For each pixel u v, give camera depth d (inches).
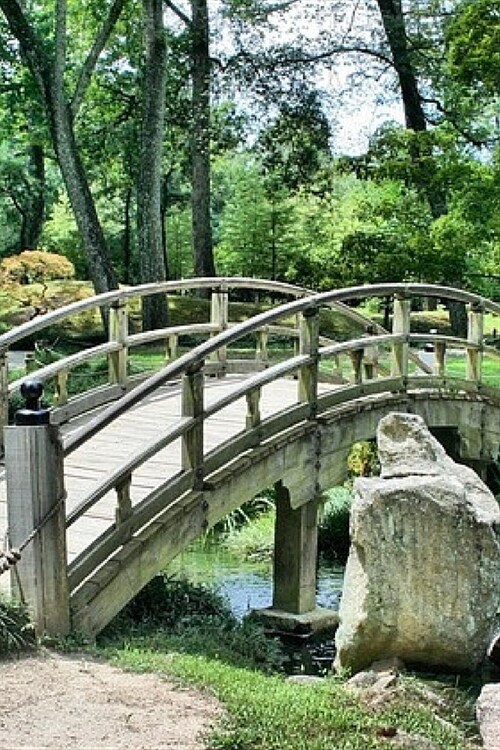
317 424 305.1
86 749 143.8
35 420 190.4
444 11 793.6
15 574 191.5
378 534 221.9
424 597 219.8
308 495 300.5
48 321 313.7
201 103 883.4
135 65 995.3
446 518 218.4
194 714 159.5
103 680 173.5
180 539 237.8
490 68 554.9
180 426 239.5
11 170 1089.4
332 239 1077.1
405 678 204.4
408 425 241.0
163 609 263.9
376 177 623.5
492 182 571.5
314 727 158.7
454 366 756.6
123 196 1240.2
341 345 328.5
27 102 907.4
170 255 1338.6
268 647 250.1
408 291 364.2
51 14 938.7
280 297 1112.8
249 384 271.3
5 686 166.4
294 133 896.9
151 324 744.3
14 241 1254.9
